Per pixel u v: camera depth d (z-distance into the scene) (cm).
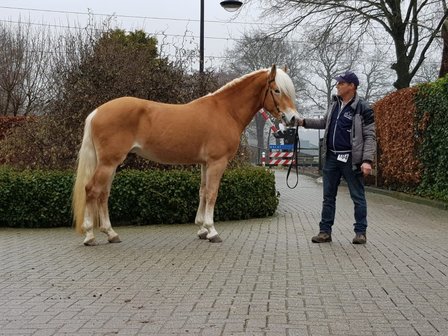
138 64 1313
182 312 445
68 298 493
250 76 795
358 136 741
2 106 2353
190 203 1012
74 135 1194
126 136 738
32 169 1155
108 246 759
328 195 773
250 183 1049
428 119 1345
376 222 1007
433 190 1348
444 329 404
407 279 555
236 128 786
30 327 411
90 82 1205
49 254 709
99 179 740
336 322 420
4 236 898
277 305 464
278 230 908
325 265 620
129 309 455
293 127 810
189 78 1310
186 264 630
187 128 752
